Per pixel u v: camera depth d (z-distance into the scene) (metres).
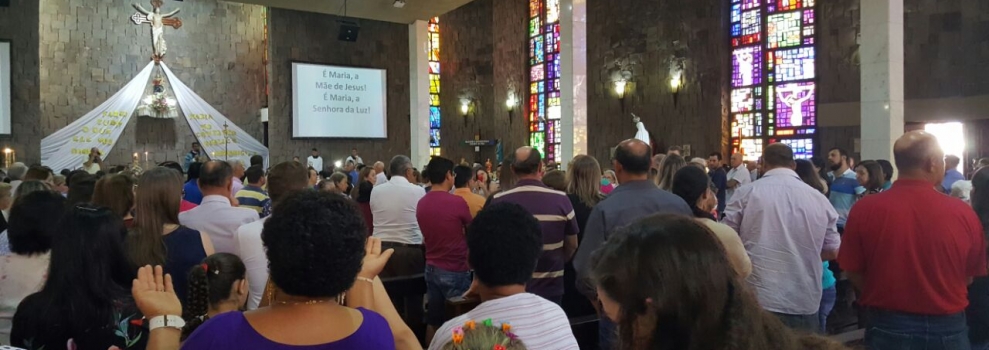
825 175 7.43
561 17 10.73
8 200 4.09
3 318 2.31
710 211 3.13
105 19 16.64
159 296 1.76
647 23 15.35
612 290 1.05
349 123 17.72
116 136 16.56
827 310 3.88
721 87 13.91
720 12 13.95
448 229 3.90
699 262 1.00
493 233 1.80
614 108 16.08
